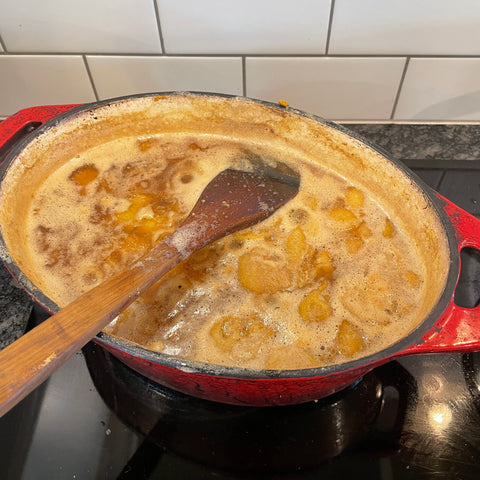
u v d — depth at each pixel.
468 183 0.79
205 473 0.52
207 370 0.43
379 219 0.68
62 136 0.69
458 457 0.53
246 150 0.76
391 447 0.54
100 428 0.55
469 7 0.72
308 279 0.61
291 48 0.78
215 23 0.74
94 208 0.67
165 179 0.72
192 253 0.56
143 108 0.72
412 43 0.77
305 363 0.53
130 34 0.76
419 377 0.59
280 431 0.55
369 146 0.67
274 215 0.67
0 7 0.72
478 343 0.45
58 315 0.44
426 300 0.56
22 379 0.39
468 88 0.83
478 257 0.69
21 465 0.51
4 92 0.85
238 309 0.57
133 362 0.48
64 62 0.80
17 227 0.62
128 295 0.47
